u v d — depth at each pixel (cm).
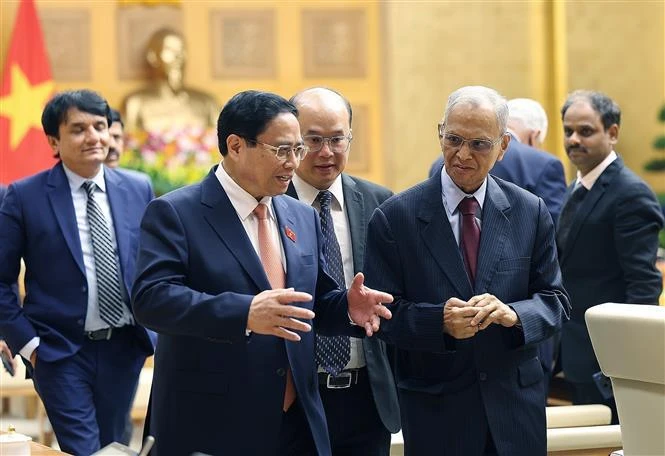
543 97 1425
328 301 450
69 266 594
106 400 598
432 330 453
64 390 582
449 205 485
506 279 475
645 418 395
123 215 611
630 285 659
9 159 1145
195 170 1390
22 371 842
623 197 664
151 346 607
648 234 661
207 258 430
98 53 1452
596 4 1425
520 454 468
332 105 524
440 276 474
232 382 431
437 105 1438
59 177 606
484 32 1430
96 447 584
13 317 586
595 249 674
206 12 1471
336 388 512
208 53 1471
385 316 435
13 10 1420
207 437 430
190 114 1432
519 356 477
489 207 482
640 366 389
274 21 1479
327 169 521
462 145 468
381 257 485
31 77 1169
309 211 472
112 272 599
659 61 1435
